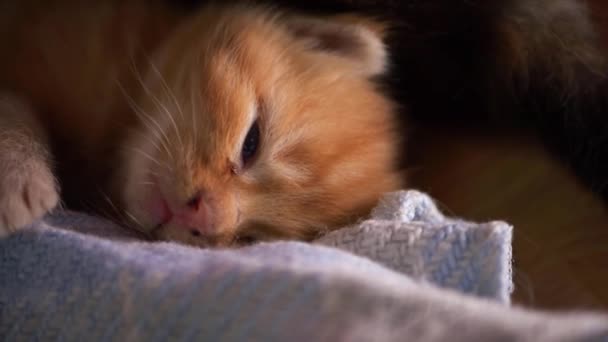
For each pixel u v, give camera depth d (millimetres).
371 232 255
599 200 317
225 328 219
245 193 281
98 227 267
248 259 230
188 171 274
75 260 238
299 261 228
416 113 333
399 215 270
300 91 293
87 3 294
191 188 274
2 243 249
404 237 251
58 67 289
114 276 231
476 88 327
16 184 256
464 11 318
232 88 282
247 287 221
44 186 260
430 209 275
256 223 283
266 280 220
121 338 226
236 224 279
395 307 213
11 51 288
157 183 275
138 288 228
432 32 322
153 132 279
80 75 289
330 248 244
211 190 275
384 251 251
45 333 235
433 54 325
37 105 287
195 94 278
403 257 248
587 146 320
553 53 321
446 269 245
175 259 234
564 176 322
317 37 307
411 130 329
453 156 328
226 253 240
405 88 331
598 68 320
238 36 290
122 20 295
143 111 283
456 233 247
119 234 267
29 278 242
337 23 307
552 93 323
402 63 327
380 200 284
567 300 294
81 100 289
